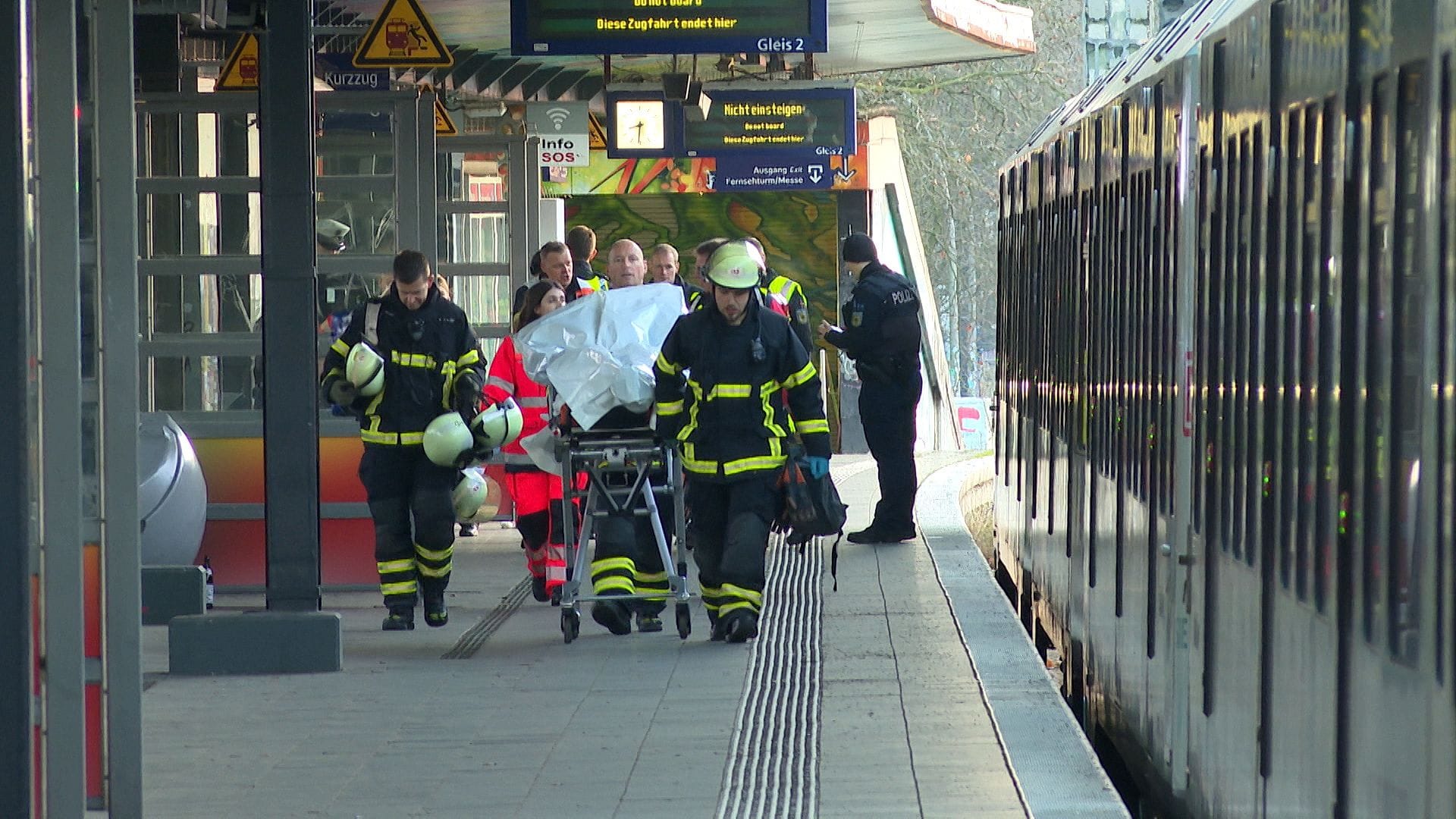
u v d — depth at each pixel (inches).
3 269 704.4
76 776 815.7
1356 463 619.8
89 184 874.1
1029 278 1959.9
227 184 1820.9
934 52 3742.6
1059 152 1683.1
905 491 2182.6
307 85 1416.1
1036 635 1812.3
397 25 2230.6
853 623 1603.1
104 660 879.1
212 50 2341.3
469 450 1561.3
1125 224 1224.2
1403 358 569.3
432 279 1620.3
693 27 2258.9
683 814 938.1
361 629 1626.5
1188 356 951.6
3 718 710.5
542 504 1758.1
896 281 2174.0
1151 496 1067.9
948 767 1027.3
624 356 1530.5
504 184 2267.5
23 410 707.4
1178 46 1046.4
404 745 1132.5
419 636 1581.0
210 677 1390.3
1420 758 548.1
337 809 967.6
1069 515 1502.2
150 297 1835.6
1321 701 663.1
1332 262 656.4
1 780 711.1
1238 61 834.8
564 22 2261.3
